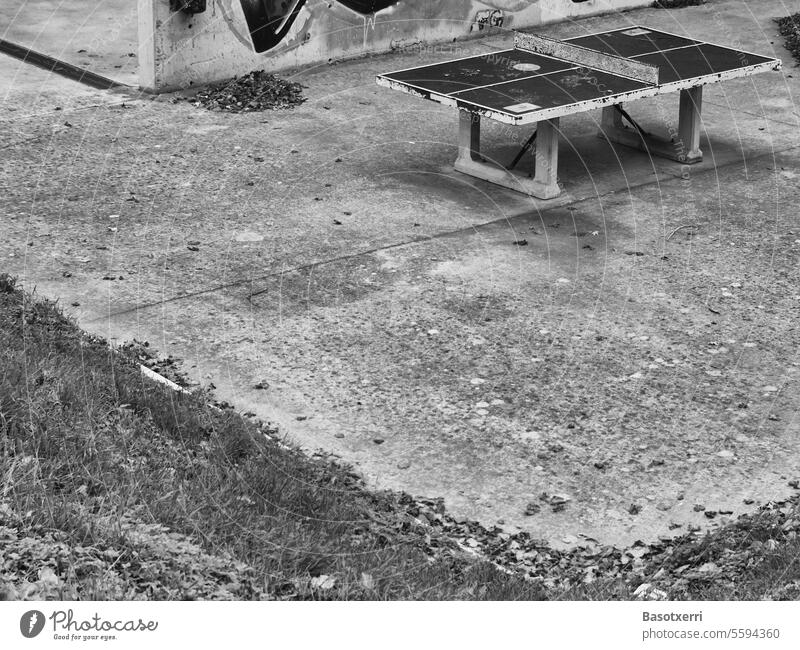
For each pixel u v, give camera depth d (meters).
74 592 4.39
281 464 6.14
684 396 7.28
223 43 13.96
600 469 6.45
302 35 14.85
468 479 6.33
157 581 4.64
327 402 7.09
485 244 9.66
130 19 16.86
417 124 12.91
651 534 5.88
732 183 11.35
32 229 9.48
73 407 6.19
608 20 18.36
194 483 5.63
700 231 10.09
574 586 5.24
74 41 15.54
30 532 4.76
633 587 5.31
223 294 8.51
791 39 17.06
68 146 11.54
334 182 11.00
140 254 9.14
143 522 5.12
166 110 12.95
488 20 17.06
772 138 12.77
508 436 6.77
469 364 7.62
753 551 5.47
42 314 7.73
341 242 9.59
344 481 6.12
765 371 7.63
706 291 8.84
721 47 12.69
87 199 10.21
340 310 8.33
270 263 9.09
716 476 6.41
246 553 5.10
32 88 13.37
